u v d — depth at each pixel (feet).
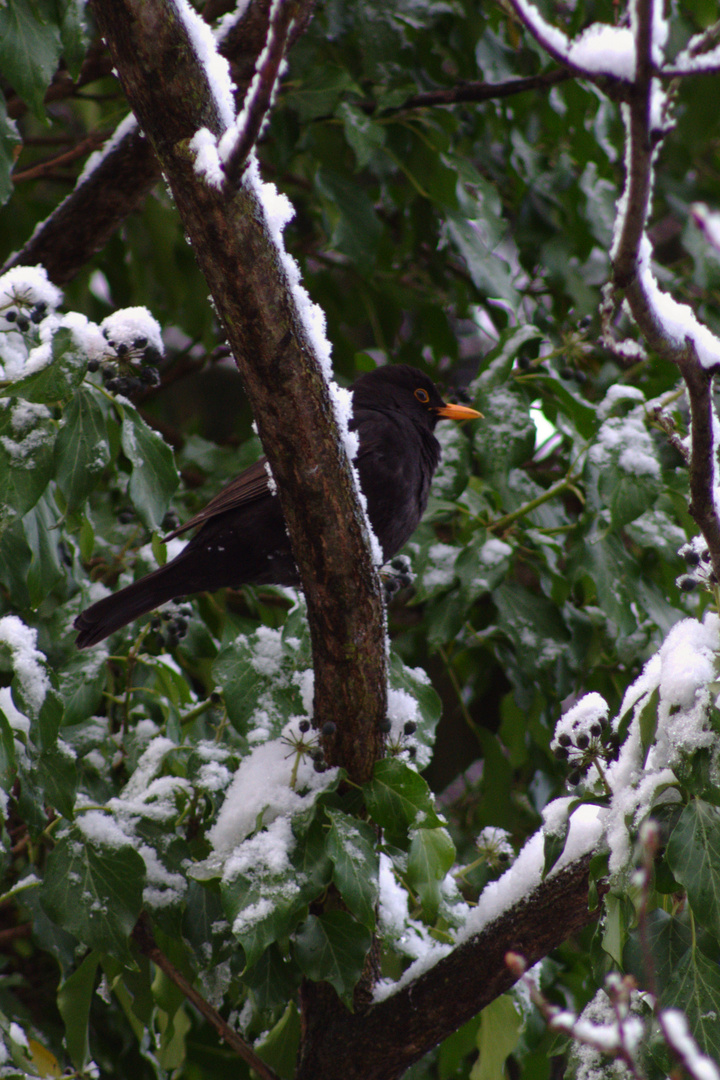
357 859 16.97
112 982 18.90
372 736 18.80
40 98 21.52
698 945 15.20
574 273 31.55
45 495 20.21
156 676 23.59
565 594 26.27
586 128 31.17
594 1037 9.96
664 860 15.19
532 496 27.84
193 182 15.43
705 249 31.81
